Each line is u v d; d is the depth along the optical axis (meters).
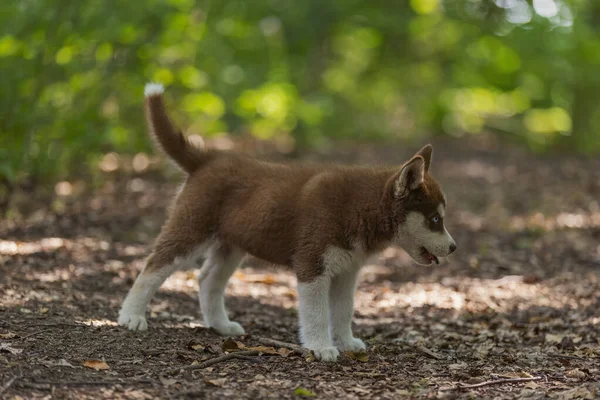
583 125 31.56
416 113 36.16
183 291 10.75
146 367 6.93
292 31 32.06
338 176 7.96
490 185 21.89
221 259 8.78
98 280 10.42
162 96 8.80
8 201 14.14
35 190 15.27
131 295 8.35
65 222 13.66
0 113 14.34
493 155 28.97
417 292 11.54
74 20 15.66
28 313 8.30
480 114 35.19
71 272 10.63
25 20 15.41
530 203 18.97
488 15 34.38
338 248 7.73
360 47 36.16
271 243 7.99
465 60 33.81
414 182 7.79
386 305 10.86
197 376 6.79
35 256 11.23
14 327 7.70
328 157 25.77
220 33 23.84
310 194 7.85
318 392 6.54
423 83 36.44
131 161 19.72
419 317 10.16
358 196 7.79
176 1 17.86
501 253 14.07
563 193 20.19
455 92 34.34
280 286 11.80
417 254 8.09
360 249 7.85
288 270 8.56
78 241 12.56
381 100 36.88
